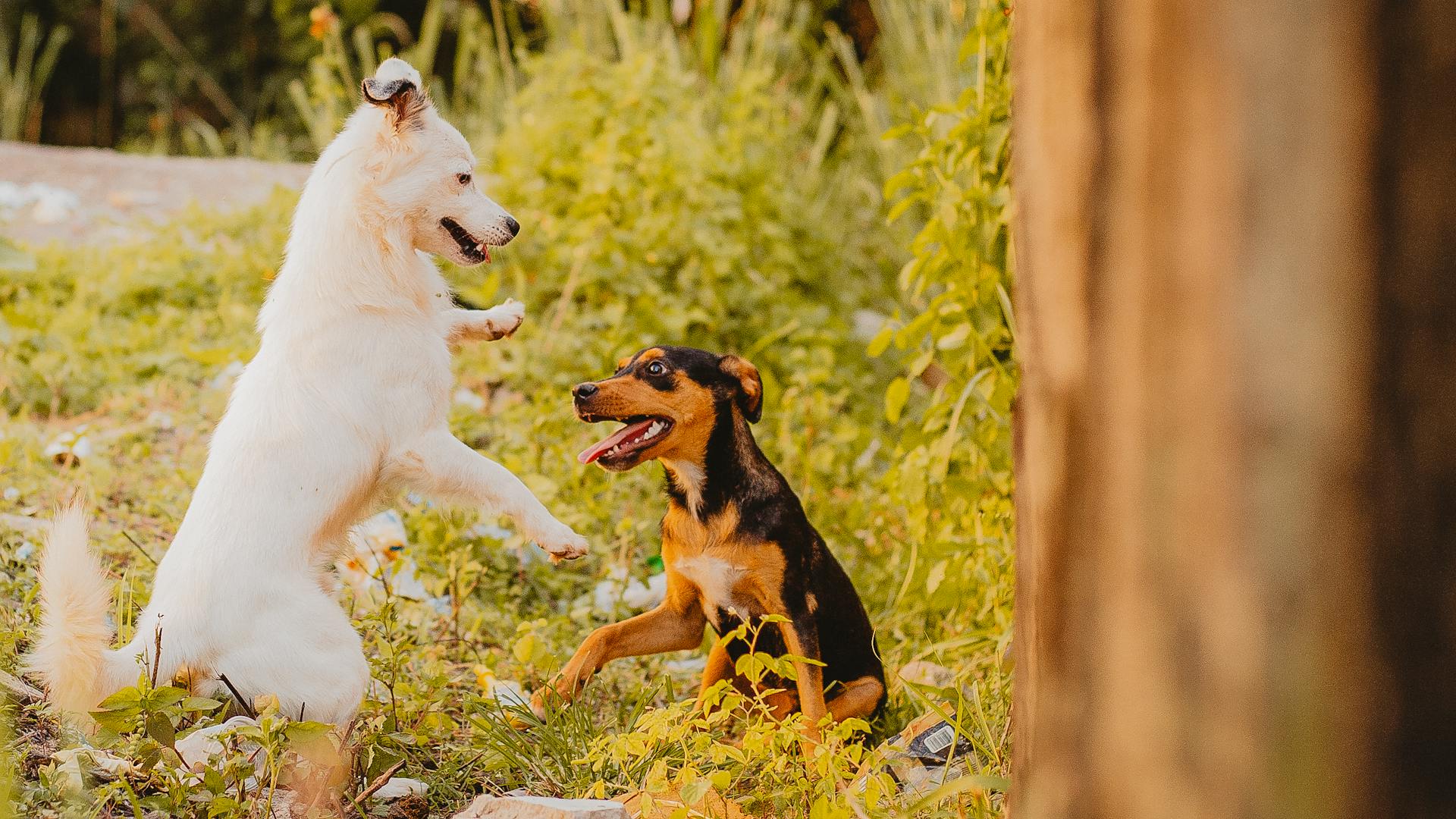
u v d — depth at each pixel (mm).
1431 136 1514
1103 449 1775
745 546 3766
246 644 3111
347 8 15016
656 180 7559
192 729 3104
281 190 8930
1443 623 1552
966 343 4828
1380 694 1577
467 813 2871
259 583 3150
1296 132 1557
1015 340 4453
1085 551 1817
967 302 4629
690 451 3797
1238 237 1594
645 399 3723
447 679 3703
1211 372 1628
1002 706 3615
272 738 2793
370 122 3570
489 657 4277
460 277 7586
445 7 14625
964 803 2949
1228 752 1646
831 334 7090
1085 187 1794
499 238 3707
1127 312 1725
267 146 13727
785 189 8562
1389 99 1523
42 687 3387
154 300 7535
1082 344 1813
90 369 6500
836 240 8969
